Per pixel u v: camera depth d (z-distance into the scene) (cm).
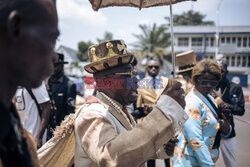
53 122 286
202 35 3578
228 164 341
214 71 221
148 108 355
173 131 99
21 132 72
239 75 1620
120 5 152
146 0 154
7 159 61
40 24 63
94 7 148
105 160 95
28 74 64
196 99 221
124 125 129
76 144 126
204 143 212
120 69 135
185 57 351
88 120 113
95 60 135
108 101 131
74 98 354
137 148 94
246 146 505
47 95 271
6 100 66
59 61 327
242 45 2239
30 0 62
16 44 60
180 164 220
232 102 372
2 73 61
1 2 59
